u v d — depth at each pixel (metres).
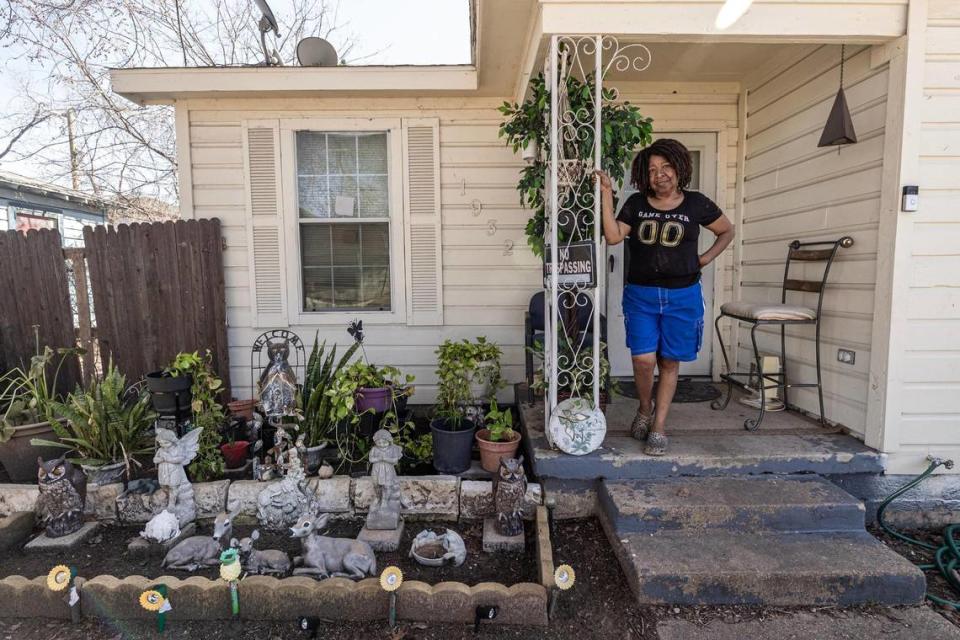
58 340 4.59
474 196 4.62
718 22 2.84
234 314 4.67
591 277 2.99
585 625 2.28
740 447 3.09
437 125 4.54
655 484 2.92
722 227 2.96
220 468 3.39
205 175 4.58
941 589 2.50
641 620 2.29
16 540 2.96
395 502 2.96
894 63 2.85
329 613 2.32
